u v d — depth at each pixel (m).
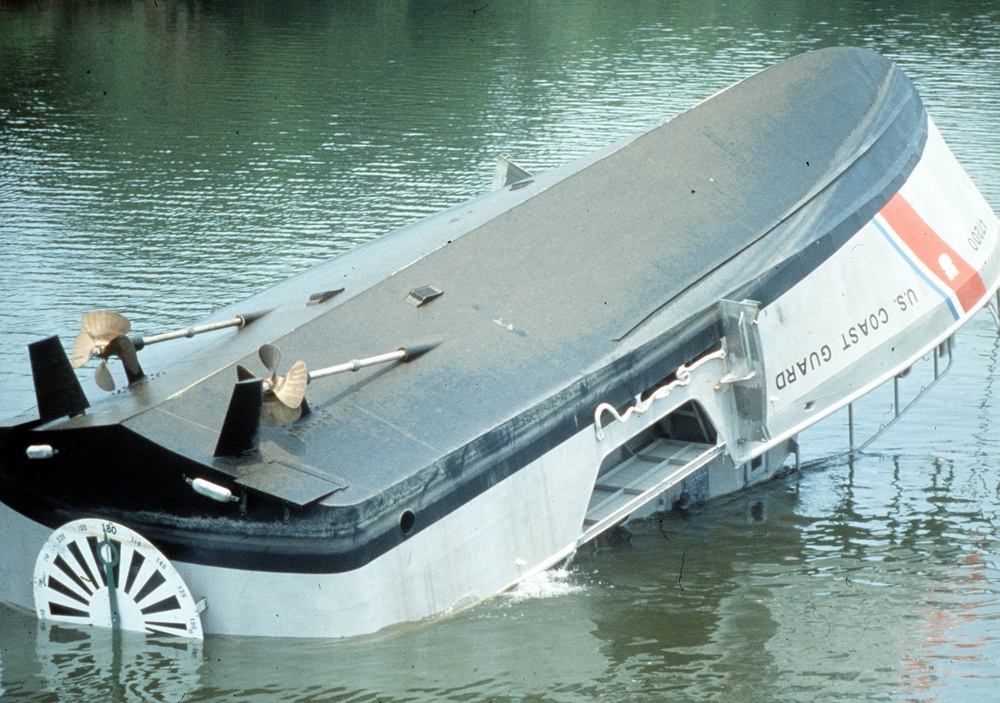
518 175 66.94
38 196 91.50
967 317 57.66
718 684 40.16
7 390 61.03
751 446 51.03
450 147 102.44
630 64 130.62
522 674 40.06
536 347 46.62
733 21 150.75
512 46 140.62
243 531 39.91
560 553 45.03
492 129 107.31
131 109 116.06
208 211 87.81
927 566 48.19
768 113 59.28
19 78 127.94
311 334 45.75
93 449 40.75
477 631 41.94
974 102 109.88
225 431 39.44
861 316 53.84
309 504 38.97
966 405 62.28
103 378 43.75
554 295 48.91
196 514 40.44
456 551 42.00
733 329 48.97
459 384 44.59
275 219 86.00
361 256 55.47
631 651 41.84
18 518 43.31
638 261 51.03
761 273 51.12
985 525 51.41
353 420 42.59
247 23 156.75
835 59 63.56
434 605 41.66
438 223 57.19
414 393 44.00
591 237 51.69
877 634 43.31
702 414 49.94
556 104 115.31
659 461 50.16
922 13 153.88
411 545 40.72
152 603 41.12
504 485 43.16
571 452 45.03
